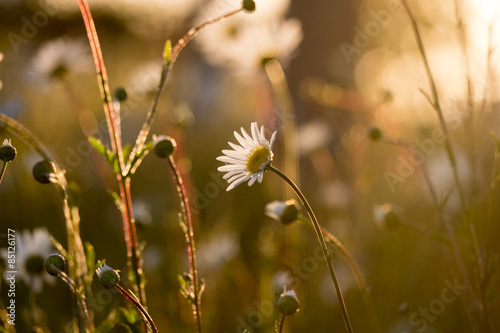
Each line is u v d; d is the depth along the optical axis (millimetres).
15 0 6246
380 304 3268
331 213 4062
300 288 3127
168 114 3363
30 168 3859
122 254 3787
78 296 1926
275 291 2674
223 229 3738
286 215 2189
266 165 1633
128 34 8539
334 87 4590
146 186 5156
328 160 4410
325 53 5113
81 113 3387
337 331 3191
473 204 2164
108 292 3119
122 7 8539
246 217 4133
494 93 2617
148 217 2936
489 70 2275
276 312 2715
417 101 4781
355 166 4305
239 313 3182
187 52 6426
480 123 2412
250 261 3896
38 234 2469
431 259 3461
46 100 5652
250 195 4316
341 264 3461
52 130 5707
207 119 6512
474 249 2131
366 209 4117
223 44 3469
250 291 3324
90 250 1848
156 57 7277
